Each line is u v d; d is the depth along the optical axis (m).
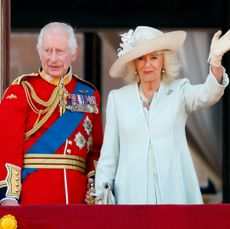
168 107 22.64
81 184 23.34
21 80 23.28
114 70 22.89
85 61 37.53
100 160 22.92
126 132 22.62
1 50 26.22
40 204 21.77
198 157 37.78
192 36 37.22
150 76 22.62
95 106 23.84
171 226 20.88
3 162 22.69
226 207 20.84
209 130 37.62
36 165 23.06
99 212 20.94
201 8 37.31
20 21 37.38
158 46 22.42
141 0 37.69
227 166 35.94
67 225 20.92
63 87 23.48
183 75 36.91
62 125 23.33
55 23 23.36
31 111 23.20
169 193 22.39
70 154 23.23
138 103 22.73
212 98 22.23
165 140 22.53
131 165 22.58
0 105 23.09
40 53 23.28
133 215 20.91
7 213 20.91
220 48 21.75
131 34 22.91
